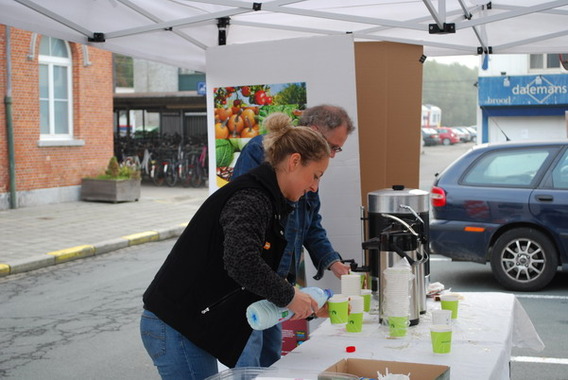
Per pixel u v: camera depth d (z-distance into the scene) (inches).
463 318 136.7
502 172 331.9
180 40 237.0
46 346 263.4
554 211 319.0
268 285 103.1
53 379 226.4
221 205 108.4
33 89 677.9
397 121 202.8
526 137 933.8
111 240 502.3
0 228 553.0
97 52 749.9
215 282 111.5
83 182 732.0
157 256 471.2
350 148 182.1
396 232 130.9
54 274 412.2
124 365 239.8
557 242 320.8
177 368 114.1
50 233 531.2
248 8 195.8
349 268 149.6
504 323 132.8
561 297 314.2
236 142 192.4
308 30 229.1
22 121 669.3
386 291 126.7
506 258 329.4
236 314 113.0
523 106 927.0
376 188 203.8
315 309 110.2
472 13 218.7
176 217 625.3
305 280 181.0
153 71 1565.0
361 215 168.1
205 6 218.2
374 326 132.5
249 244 103.0
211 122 193.6
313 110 148.3
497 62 931.3
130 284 378.3
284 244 113.0
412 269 130.9
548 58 919.7
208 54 192.4
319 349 118.4
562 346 243.9
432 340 115.3
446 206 335.0
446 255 336.5
